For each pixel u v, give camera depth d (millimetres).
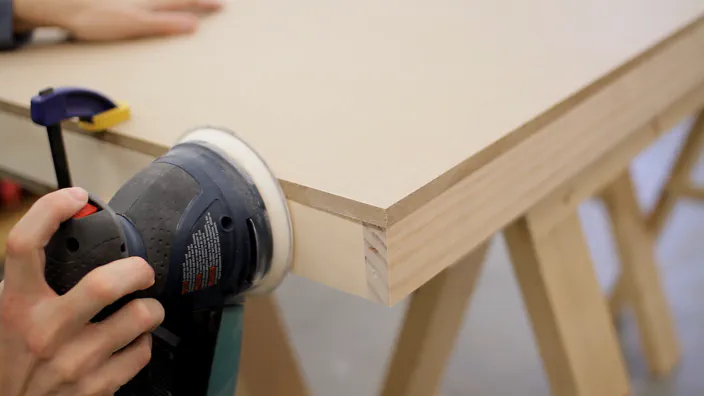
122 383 386
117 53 686
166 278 402
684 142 1192
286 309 1461
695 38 681
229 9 812
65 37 761
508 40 635
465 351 1314
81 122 518
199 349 442
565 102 504
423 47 630
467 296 689
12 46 721
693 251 1589
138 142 492
